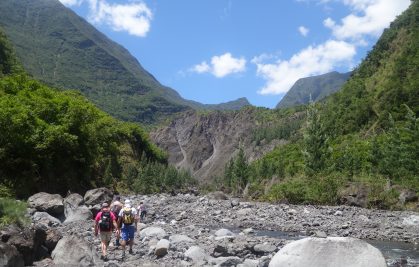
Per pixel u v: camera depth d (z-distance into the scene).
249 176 85.06
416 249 18.92
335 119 108.62
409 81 95.06
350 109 107.25
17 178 35.34
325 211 30.84
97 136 52.84
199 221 28.34
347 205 36.00
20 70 86.69
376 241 21.27
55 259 13.47
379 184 37.25
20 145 35.22
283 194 40.44
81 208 24.89
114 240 17.61
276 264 10.05
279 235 22.66
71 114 40.97
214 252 15.18
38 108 39.00
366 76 124.19
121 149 80.94
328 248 9.80
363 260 9.59
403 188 36.62
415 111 83.75
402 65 102.81
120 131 86.56
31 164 35.81
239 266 13.12
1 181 33.78
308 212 30.34
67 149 39.78
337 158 62.16
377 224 25.41
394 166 47.75
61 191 39.28
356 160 55.69
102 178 52.03
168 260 14.16
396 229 23.98
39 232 13.98
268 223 26.75
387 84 101.19
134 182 74.25
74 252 13.66
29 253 13.26
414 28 119.69
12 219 14.52
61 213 24.31
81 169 43.41
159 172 103.94
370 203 34.94
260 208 32.88
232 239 17.77
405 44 115.19
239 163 84.88
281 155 100.00
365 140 79.81
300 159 75.31
